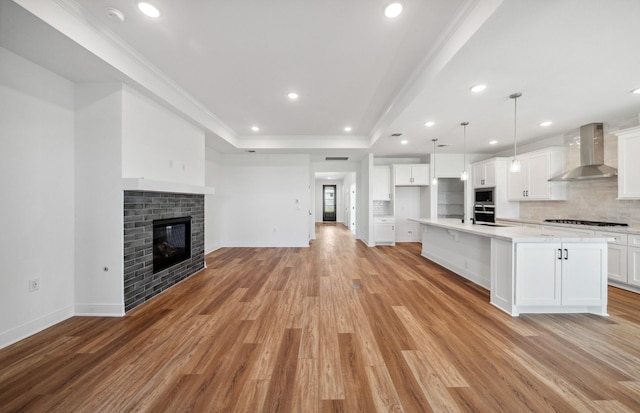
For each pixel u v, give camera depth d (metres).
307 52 2.51
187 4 1.89
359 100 3.72
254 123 4.83
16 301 2.13
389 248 6.37
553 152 4.58
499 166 5.62
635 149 3.28
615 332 2.24
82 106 2.63
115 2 1.88
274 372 1.74
